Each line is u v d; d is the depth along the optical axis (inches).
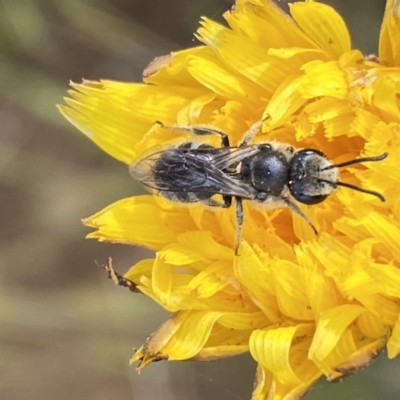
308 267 3.6
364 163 3.6
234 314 3.7
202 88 3.8
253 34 3.7
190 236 3.7
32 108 4.5
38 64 4.7
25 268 4.9
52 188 4.8
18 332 4.6
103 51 4.7
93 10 4.5
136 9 4.6
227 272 3.7
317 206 3.7
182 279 3.7
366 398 4.3
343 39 3.7
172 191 3.7
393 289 3.6
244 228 3.7
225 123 3.7
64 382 4.8
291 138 3.8
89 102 3.8
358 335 3.6
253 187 3.7
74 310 4.5
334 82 3.6
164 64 3.7
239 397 4.5
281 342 3.6
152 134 3.8
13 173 4.8
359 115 3.6
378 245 3.6
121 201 3.8
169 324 3.7
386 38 3.6
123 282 3.7
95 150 4.8
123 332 4.5
